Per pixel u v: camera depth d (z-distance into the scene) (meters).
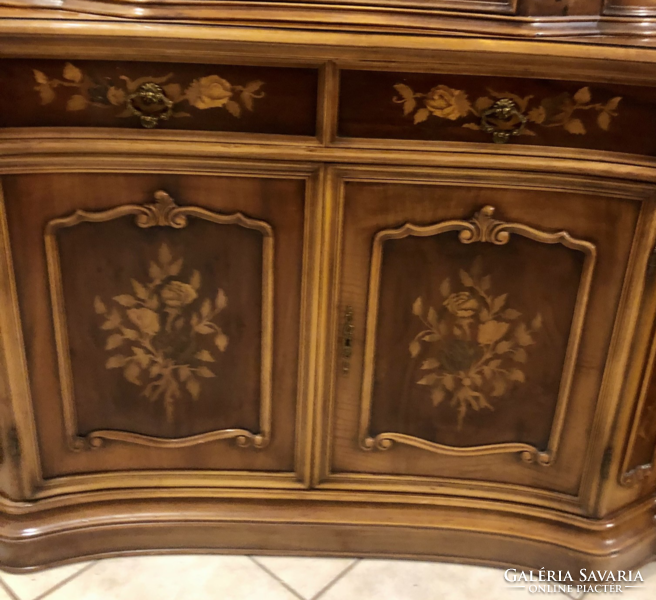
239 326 1.02
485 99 0.87
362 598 1.12
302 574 1.16
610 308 0.97
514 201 0.93
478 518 1.15
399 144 0.89
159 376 1.05
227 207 0.93
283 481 1.13
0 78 0.83
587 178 0.90
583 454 1.08
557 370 1.04
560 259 0.96
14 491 1.09
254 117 0.88
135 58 0.83
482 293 0.99
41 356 1.01
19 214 0.91
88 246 0.95
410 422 1.09
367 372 1.04
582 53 0.80
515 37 0.82
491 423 1.09
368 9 0.83
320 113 0.87
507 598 1.13
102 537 1.14
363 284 0.98
